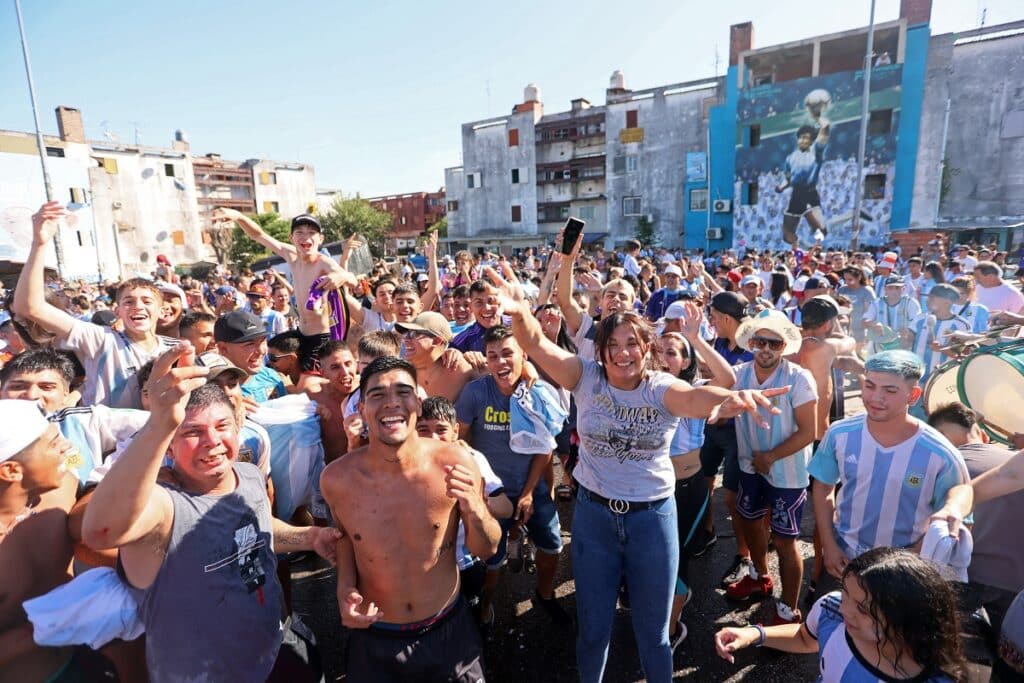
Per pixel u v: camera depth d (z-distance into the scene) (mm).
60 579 2066
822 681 1847
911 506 2416
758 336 3053
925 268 8570
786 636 2033
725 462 3691
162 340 3703
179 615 1849
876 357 2451
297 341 4512
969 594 2434
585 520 2525
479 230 45156
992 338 3912
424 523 2152
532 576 3934
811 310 3557
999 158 26047
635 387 2422
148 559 1818
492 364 3266
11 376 2645
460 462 2229
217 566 1915
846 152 27531
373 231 51188
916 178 26500
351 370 3457
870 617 1632
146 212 40812
